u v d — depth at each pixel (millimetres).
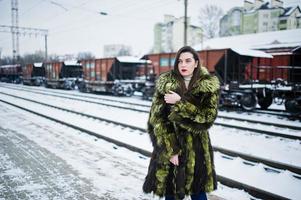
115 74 24141
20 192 3865
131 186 4098
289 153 6086
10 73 51500
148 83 19391
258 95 14406
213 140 7262
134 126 8484
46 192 3871
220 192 4027
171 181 2365
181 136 2338
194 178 2338
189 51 2369
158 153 2363
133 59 24562
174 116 2232
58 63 33438
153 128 2393
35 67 40375
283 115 12125
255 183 4250
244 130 8492
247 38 40281
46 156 5551
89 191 3910
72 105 15453
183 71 2373
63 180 4301
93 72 26594
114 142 6785
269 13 78938
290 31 37562
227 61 15172
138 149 6035
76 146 6355
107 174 4574
